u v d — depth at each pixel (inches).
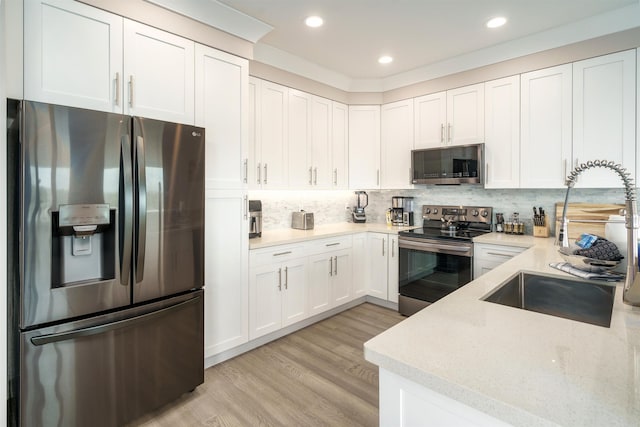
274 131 125.3
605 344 36.6
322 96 143.3
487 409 27.3
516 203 131.8
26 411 59.7
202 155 85.0
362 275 150.0
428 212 154.3
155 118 81.3
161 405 77.5
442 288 126.9
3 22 58.0
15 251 60.7
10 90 61.6
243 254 102.5
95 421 67.3
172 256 79.0
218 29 93.9
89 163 65.2
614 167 53.7
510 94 119.0
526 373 30.6
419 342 37.2
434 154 136.5
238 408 80.2
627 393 27.4
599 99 102.2
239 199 100.6
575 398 26.8
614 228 65.4
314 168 140.8
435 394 31.9
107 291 68.4
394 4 92.1
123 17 76.1
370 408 80.3
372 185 156.6
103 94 73.2
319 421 75.7
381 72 145.6
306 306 125.0
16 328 60.8
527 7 94.3
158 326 76.7
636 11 94.6
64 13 68.0
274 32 108.0
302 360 102.7
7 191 59.9
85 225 64.7
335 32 108.4
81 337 64.9
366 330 124.6
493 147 123.5
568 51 106.7
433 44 117.4
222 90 95.3
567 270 67.0
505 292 61.9
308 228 143.6
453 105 133.0
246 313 104.1
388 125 153.2
